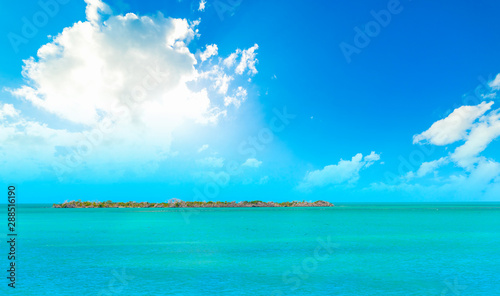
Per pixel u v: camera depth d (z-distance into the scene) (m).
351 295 28.53
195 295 28.47
